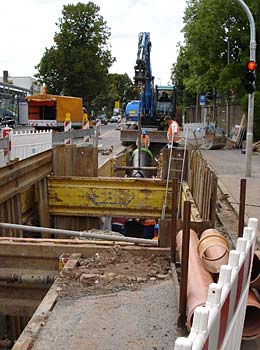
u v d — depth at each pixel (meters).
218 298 2.52
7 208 9.27
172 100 32.31
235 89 27.12
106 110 91.31
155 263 5.68
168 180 11.52
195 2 32.09
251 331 4.19
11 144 12.45
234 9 26.20
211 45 28.20
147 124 31.41
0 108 38.75
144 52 28.56
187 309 4.11
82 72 58.84
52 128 32.38
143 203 11.77
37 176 10.95
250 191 11.30
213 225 6.89
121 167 16.67
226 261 4.48
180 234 5.58
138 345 4.00
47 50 59.44
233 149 24.38
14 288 6.01
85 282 5.15
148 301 4.75
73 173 12.33
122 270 5.47
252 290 4.43
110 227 13.40
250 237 3.64
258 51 25.83
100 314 4.52
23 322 7.42
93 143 24.69
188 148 13.09
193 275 4.37
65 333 4.18
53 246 5.93
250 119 13.93
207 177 8.00
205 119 44.97
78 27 59.75
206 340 2.24
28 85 79.06
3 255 5.99
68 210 11.91
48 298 4.83
